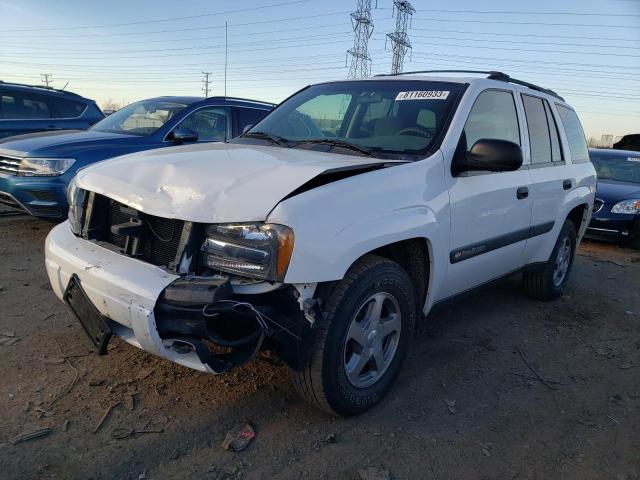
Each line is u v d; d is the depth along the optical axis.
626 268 7.30
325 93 4.26
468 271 3.70
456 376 3.60
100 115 10.52
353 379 2.89
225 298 2.41
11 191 5.91
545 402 3.35
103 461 2.46
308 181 2.60
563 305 5.38
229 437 2.70
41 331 3.71
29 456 2.45
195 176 2.76
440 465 2.64
